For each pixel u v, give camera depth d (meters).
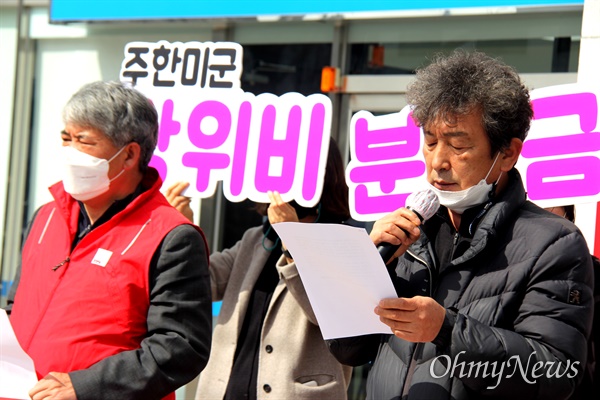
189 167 9.07
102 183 6.75
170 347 6.43
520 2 11.91
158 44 9.46
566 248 5.72
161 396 6.43
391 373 6.02
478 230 5.90
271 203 8.62
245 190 8.85
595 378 6.43
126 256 6.59
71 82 15.64
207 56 9.27
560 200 7.79
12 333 6.43
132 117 6.81
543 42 12.26
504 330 5.54
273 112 8.81
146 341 6.48
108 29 15.35
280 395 8.38
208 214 14.38
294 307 8.61
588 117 7.72
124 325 6.55
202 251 6.80
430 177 6.10
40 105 15.85
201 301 6.65
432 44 13.07
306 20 13.52
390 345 6.17
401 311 5.41
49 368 6.50
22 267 7.14
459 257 5.95
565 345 5.55
